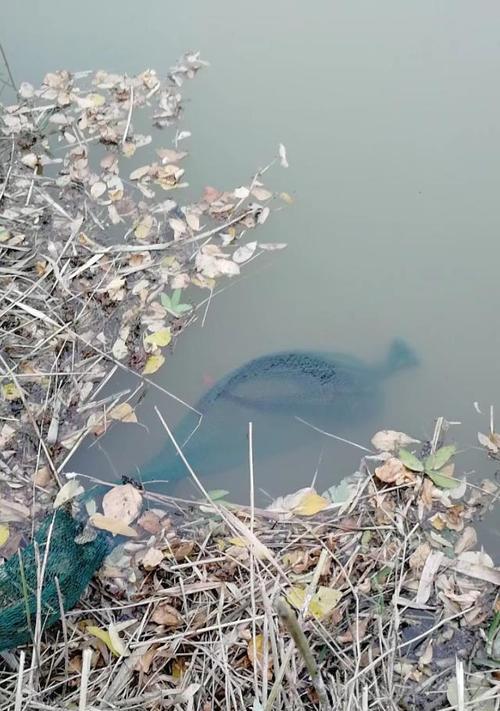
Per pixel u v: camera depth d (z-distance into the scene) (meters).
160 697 2.27
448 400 3.20
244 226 3.64
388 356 3.32
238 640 2.41
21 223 3.53
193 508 2.79
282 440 3.04
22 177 3.73
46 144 3.89
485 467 2.93
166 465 2.93
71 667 2.37
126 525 2.65
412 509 2.73
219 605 2.47
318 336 3.38
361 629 2.44
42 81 4.21
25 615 2.33
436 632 2.46
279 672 2.20
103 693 2.29
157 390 3.16
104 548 2.61
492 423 3.03
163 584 2.56
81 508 2.73
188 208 3.66
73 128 3.98
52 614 2.38
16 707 2.16
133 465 2.94
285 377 3.16
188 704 2.25
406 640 2.45
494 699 2.29
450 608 2.49
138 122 4.05
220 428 3.03
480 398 3.20
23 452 2.88
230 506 2.79
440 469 2.82
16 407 2.98
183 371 3.23
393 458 2.83
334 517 2.75
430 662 2.40
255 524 2.73
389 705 2.27
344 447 3.06
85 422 3.00
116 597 2.53
